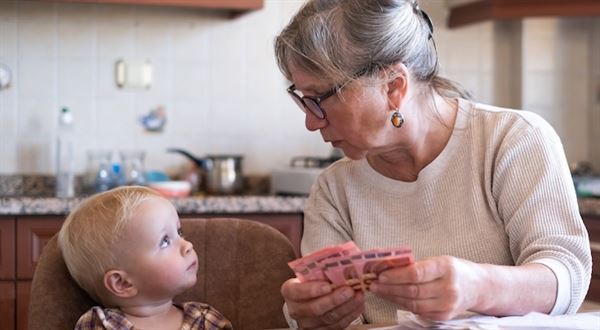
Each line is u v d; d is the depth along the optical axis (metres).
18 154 3.15
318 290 1.30
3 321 2.66
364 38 1.38
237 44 3.33
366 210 1.62
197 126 3.31
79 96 3.20
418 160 1.56
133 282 1.57
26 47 3.15
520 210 1.42
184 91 3.29
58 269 1.61
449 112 1.57
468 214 1.51
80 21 3.20
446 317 1.20
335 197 1.67
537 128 1.49
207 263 1.72
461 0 3.32
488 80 3.50
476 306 1.23
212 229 1.73
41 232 2.68
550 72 3.44
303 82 1.43
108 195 1.62
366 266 1.23
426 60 1.48
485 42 3.50
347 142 1.47
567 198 1.41
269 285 1.71
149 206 1.59
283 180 3.12
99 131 3.22
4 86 3.14
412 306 1.21
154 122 3.27
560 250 1.34
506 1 3.17
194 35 3.29
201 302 1.71
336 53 1.39
